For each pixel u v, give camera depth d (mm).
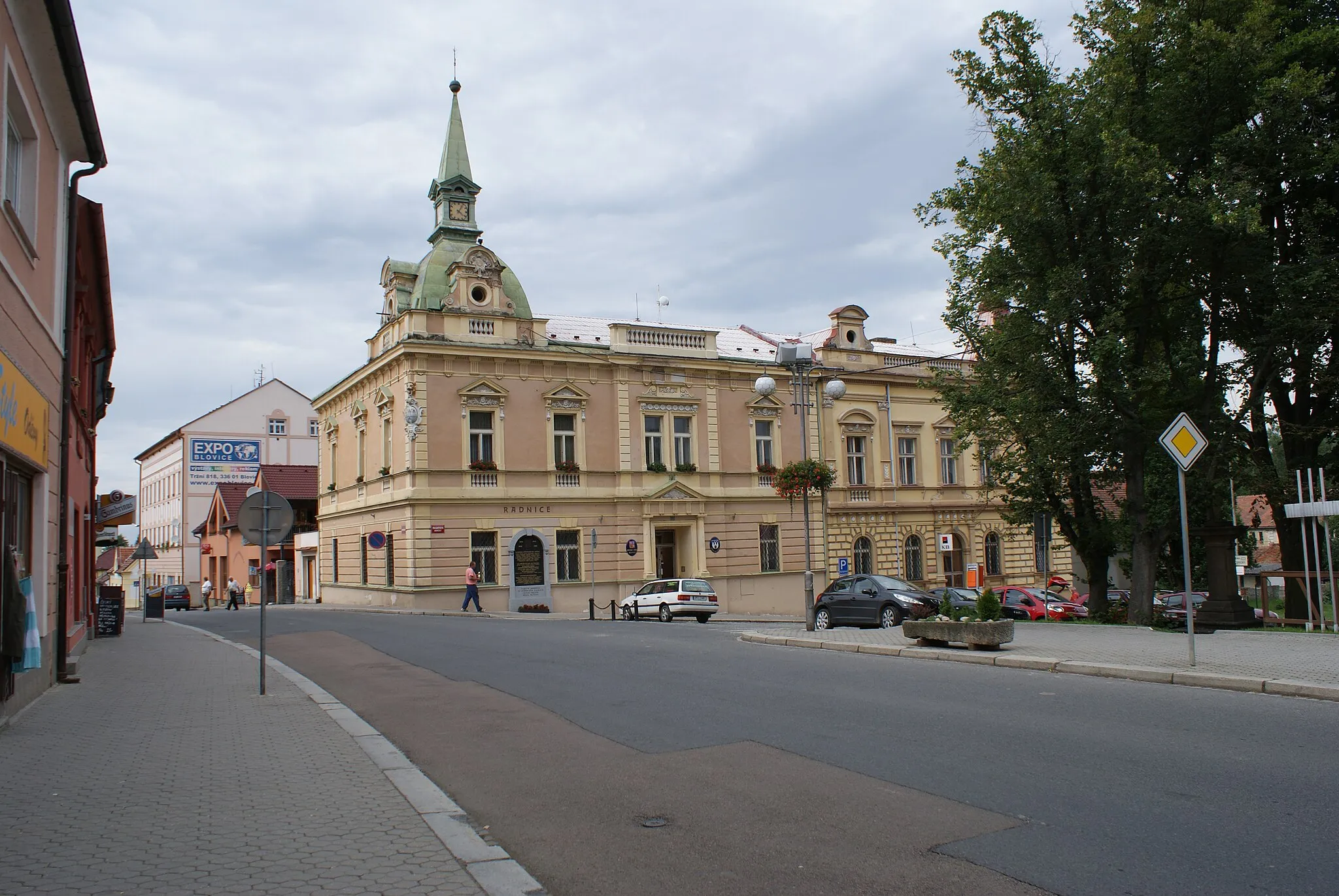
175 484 75062
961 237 25609
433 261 38906
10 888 5297
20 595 9789
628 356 38562
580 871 5734
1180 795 6867
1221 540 19844
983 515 47688
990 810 6664
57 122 12883
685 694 12102
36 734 9797
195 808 7016
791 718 10234
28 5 10422
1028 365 23703
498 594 35688
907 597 24078
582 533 37469
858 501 43875
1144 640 16594
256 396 74062
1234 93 21703
